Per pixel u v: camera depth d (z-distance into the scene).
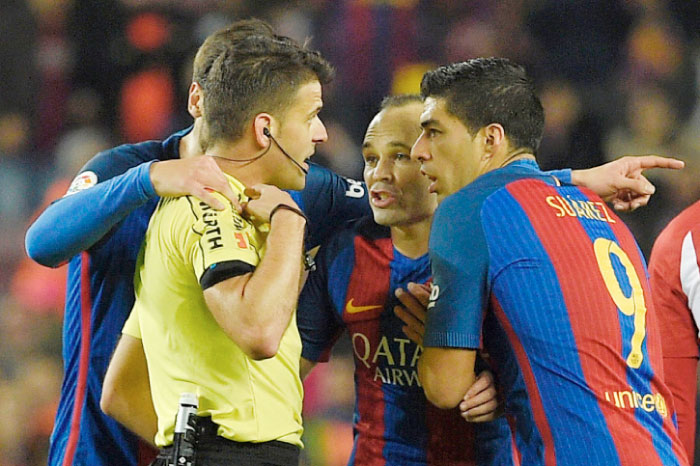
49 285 30.52
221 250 10.38
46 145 35.81
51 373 28.56
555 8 36.75
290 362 11.15
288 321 10.38
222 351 10.69
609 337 11.14
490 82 12.11
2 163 34.75
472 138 12.10
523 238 11.27
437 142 12.20
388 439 13.48
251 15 36.25
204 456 10.54
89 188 11.91
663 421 11.34
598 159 33.94
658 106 35.62
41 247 11.97
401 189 13.28
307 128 11.48
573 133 34.09
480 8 36.75
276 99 11.24
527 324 11.09
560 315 11.07
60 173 34.91
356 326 13.63
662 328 12.95
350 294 13.66
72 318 13.45
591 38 36.56
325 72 11.79
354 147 34.03
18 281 31.45
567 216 11.59
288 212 10.81
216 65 11.38
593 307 11.16
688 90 36.50
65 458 13.34
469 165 12.15
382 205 13.35
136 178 11.16
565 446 10.88
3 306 30.28
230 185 11.02
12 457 26.95
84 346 13.30
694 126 35.88
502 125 12.08
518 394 11.25
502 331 11.30
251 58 11.26
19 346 29.34
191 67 35.72
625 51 36.56
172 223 10.88
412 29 35.44
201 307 10.75
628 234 12.05
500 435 13.10
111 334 13.19
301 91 11.40
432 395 11.54
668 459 11.05
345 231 14.02
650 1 37.44
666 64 36.53
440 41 35.78
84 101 36.34
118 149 13.48
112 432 13.22
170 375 10.86
